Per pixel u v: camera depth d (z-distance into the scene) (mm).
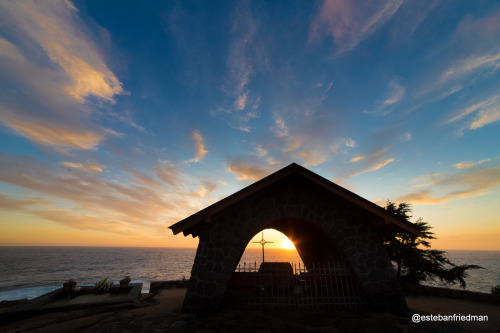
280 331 5406
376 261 7648
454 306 8625
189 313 6820
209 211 7418
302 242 12195
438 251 13633
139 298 9516
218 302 7027
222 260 7496
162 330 5461
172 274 52125
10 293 29375
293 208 8352
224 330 5461
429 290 11383
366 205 7559
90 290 12125
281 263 9859
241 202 8328
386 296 7215
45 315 6961
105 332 5363
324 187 7875
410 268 13164
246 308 7352
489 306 8695
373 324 5934
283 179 8812
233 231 7883
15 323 6527
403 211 15078
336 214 8336
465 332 5621
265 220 8125
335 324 5902
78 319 6422
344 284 8719
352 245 7895
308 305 7523
